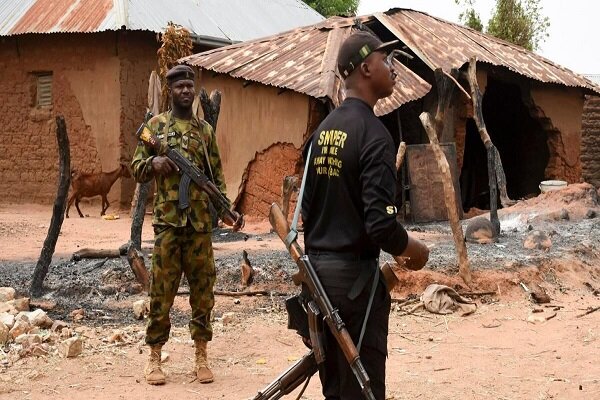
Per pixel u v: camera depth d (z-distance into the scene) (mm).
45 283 9180
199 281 6133
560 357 7031
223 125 16875
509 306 8875
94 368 6363
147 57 20312
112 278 9273
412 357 7023
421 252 3996
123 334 7258
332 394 4133
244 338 7379
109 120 19844
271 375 6336
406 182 15656
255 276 9383
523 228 13469
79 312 7961
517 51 19969
